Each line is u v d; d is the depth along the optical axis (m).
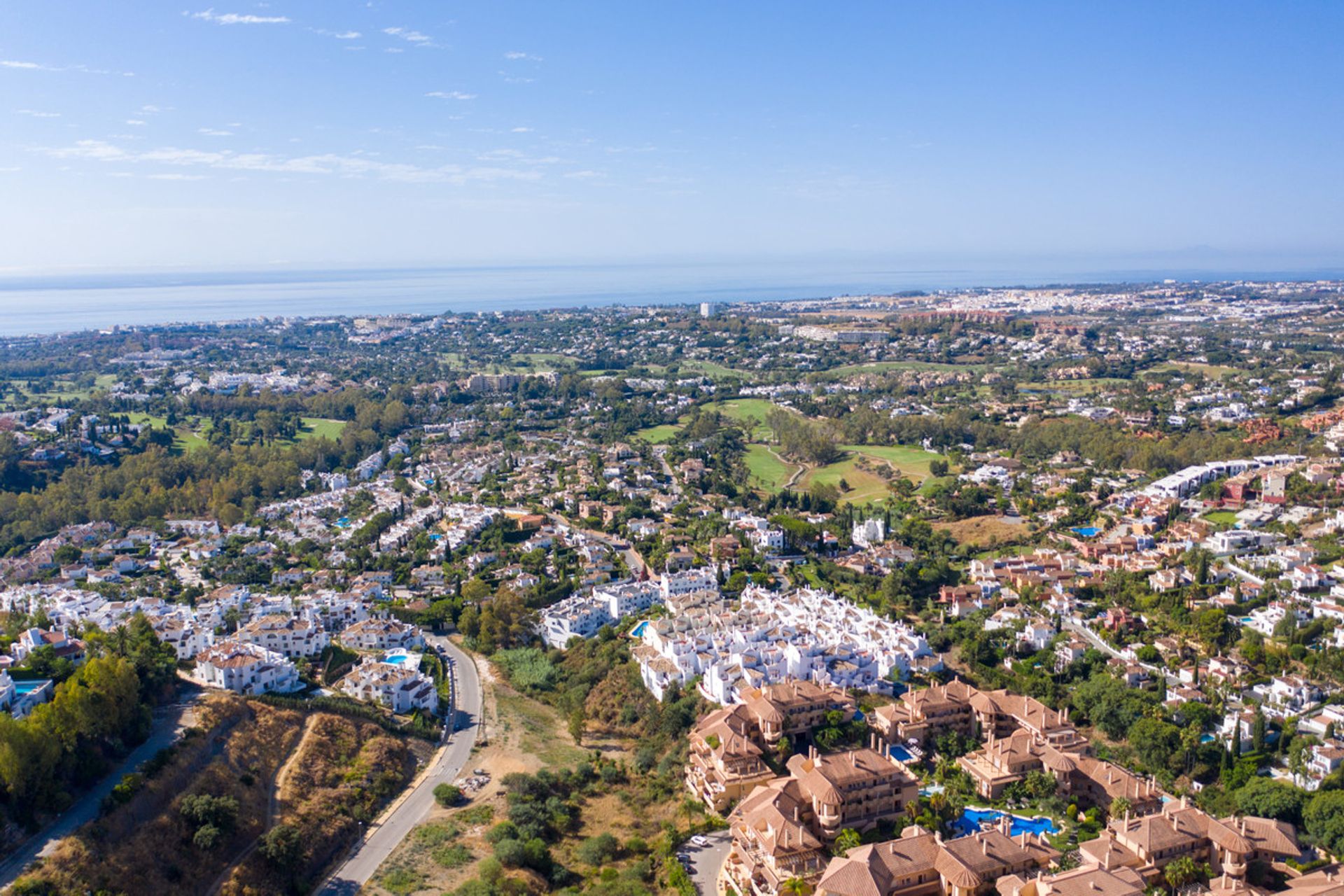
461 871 191.38
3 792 175.12
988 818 191.12
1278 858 175.88
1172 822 177.00
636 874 187.12
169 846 181.50
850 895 158.50
